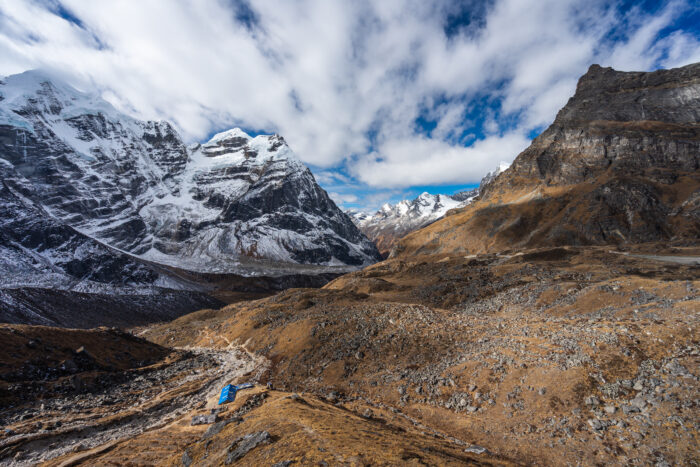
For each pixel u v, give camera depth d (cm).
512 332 5962
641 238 19312
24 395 5719
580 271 11100
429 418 4688
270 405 4425
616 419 3566
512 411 4228
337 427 3444
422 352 6238
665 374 3731
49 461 4050
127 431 5006
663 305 5772
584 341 4684
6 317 17325
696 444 3014
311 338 8362
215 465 3084
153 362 9588
